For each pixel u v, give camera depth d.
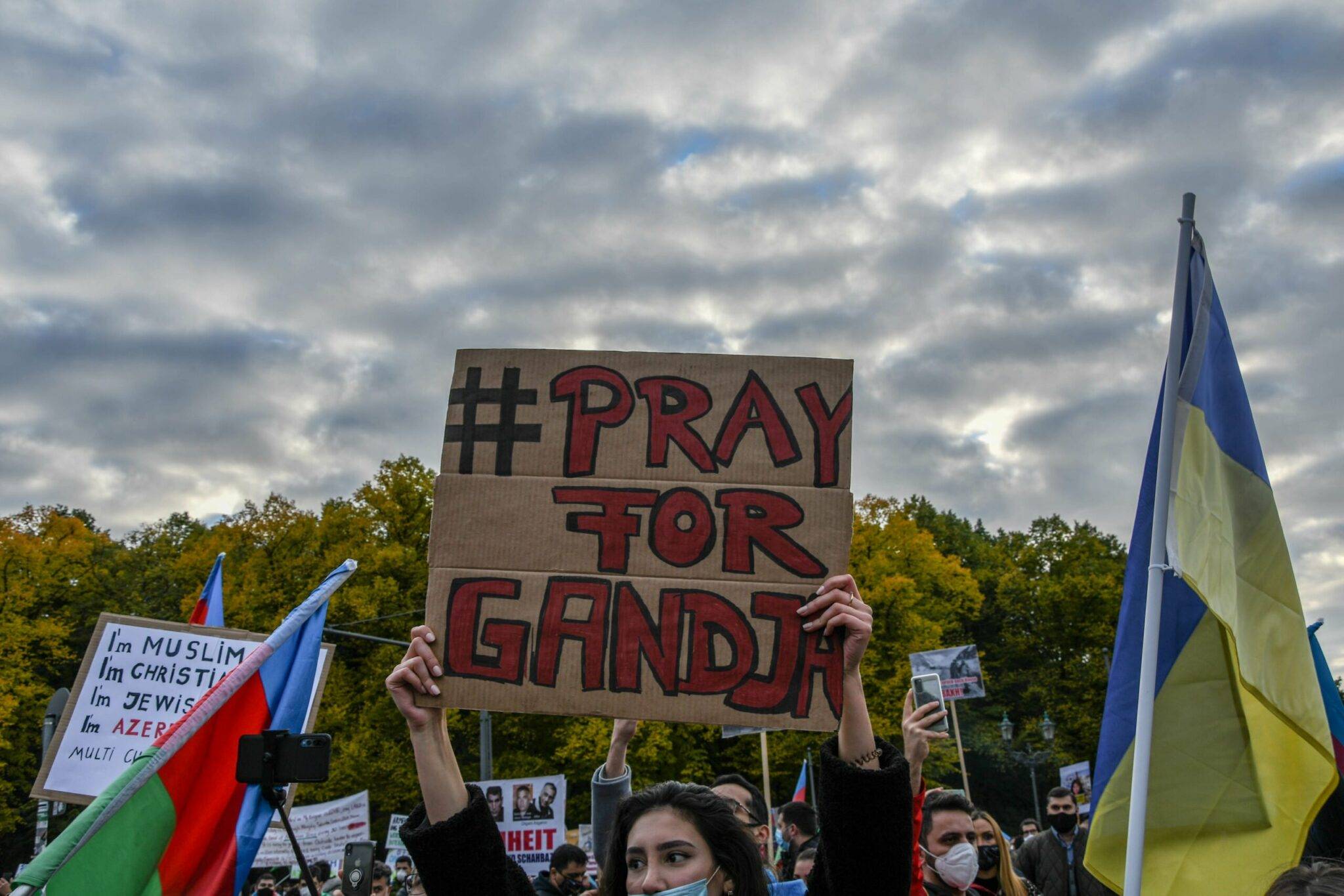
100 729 5.91
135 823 4.00
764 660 3.26
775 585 3.32
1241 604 4.28
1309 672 4.20
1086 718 47.03
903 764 3.03
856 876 2.96
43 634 36.97
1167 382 4.37
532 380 3.52
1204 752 4.32
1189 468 4.30
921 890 3.58
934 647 35.69
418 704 3.26
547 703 3.25
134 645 6.05
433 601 3.34
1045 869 7.89
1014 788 46.91
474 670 3.28
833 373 3.47
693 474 3.41
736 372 3.49
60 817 24.28
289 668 4.89
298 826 15.73
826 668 3.23
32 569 41.00
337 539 37.59
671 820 3.16
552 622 3.31
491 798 14.72
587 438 3.46
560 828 14.56
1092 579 50.25
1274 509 4.38
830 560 3.32
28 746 36.25
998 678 53.66
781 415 3.45
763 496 3.38
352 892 5.96
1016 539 72.38
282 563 37.09
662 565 3.35
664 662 3.27
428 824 3.13
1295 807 4.21
